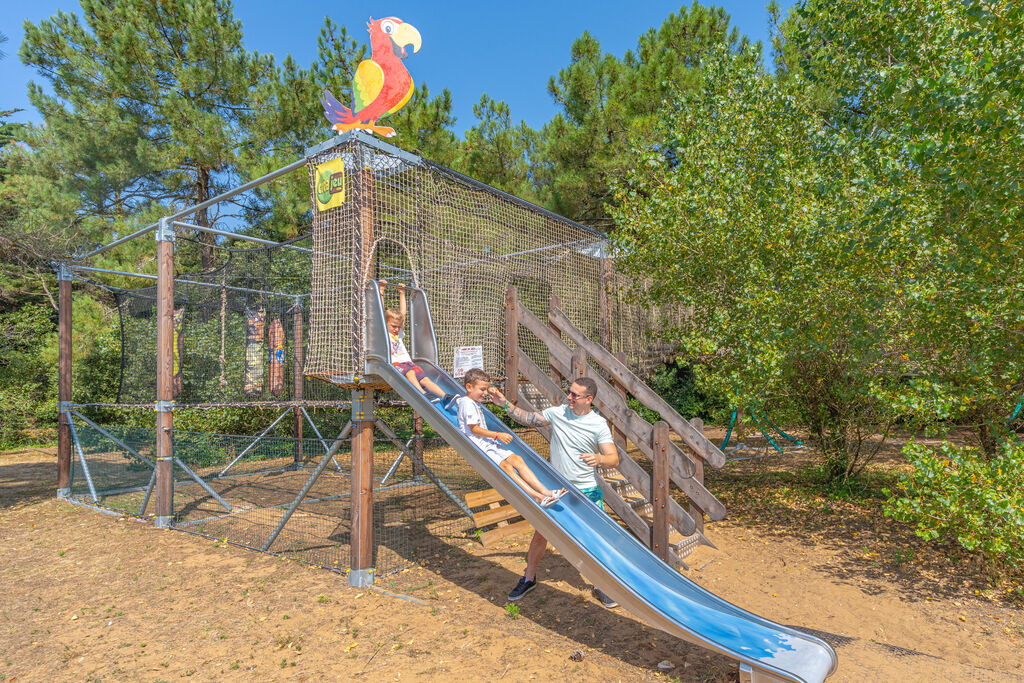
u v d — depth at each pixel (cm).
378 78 580
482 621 494
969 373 589
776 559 654
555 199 1678
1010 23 496
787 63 1353
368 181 582
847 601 550
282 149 1745
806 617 519
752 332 736
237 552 703
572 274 976
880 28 616
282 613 522
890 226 579
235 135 1719
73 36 1625
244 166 1686
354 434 589
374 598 550
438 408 537
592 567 425
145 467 1197
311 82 1681
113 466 1116
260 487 1091
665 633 466
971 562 624
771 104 849
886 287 620
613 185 967
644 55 1706
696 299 838
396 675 405
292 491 1050
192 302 1198
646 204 883
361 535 582
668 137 951
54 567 664
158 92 1659
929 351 629
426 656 434
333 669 418
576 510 491
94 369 1603
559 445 532
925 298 576
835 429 887
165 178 1784
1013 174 498
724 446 1315
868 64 650
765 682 358
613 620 491
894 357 673
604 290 1016
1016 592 564
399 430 1350
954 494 540
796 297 705
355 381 574
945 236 588
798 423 948
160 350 838
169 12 1677
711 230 790
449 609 521
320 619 507
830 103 1031
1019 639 480
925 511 570
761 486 983
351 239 584
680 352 1034
